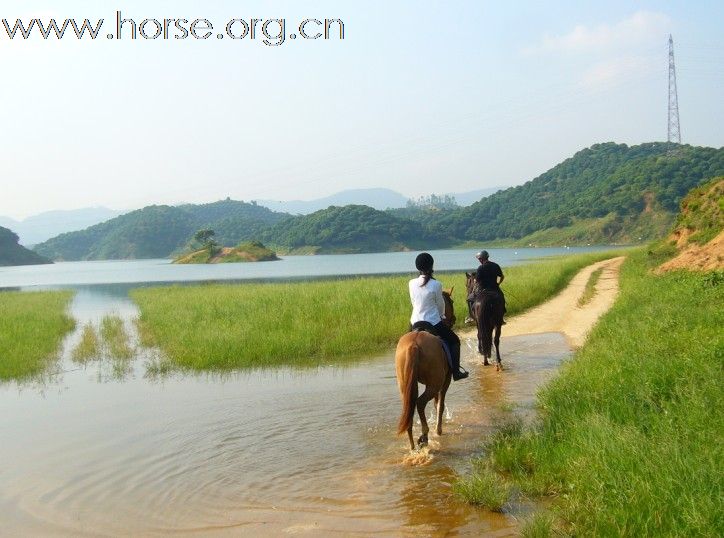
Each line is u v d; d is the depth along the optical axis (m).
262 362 14.11
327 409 9.88
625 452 6.00
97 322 25.11
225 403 10.57
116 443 8.60
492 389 10.82
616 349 10.45
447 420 9.12
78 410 10.59
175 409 10.33
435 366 7.74
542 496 6.23
